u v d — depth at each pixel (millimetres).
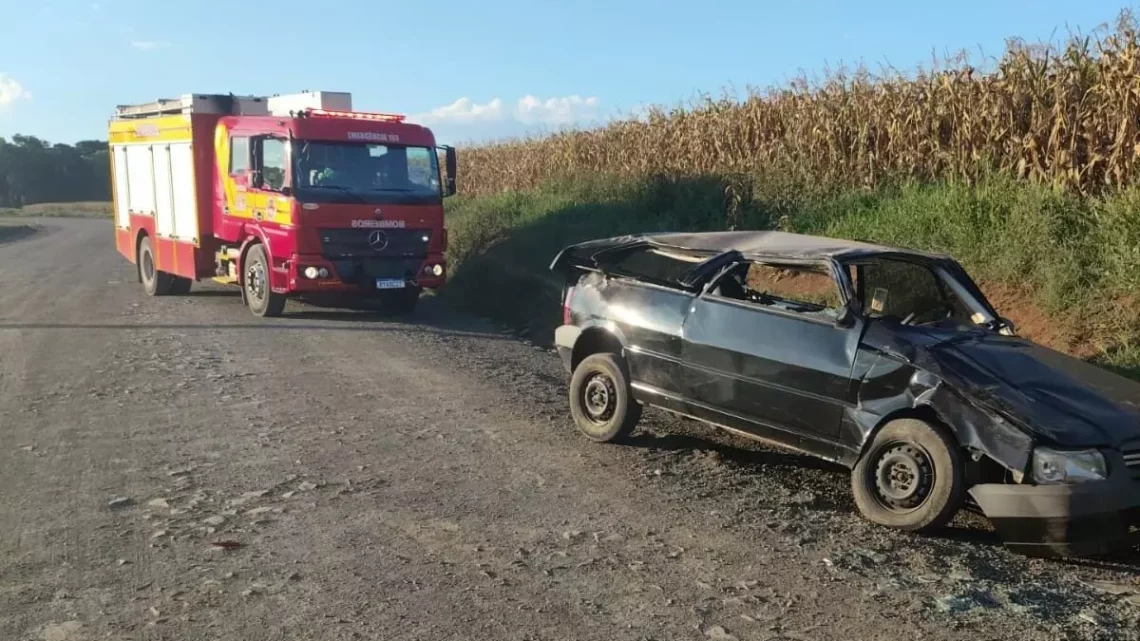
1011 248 9906
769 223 14453
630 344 6953
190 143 14578
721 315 6383
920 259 6473
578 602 4312
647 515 5535
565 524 5363
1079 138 10797
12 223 48094
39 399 8406
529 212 20391
